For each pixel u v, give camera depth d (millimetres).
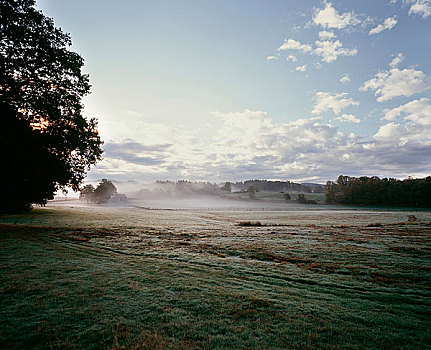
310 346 6562
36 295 9266
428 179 128000
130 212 66562
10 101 20328
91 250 17906
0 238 20141
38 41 20328
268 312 8508
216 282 11648
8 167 21375
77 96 24391
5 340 6355
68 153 25484
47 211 54250
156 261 15398
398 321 8188
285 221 47062
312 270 14508
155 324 7492
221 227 35281
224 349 6309
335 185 155500
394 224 38625
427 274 13484
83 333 6824
